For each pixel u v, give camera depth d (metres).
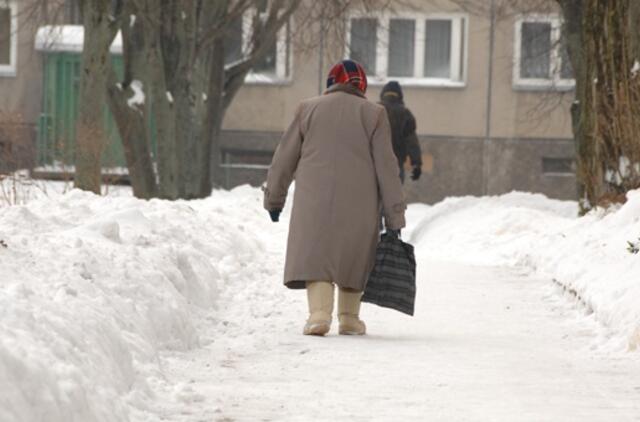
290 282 27.12
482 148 114.19
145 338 21.64
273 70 113.75
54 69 109.44
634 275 29.73
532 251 43.03
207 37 77.50
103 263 24.19
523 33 113.25
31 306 17.08
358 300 27.17
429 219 66.62
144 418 16.86
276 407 18.44
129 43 74.19
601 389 20.52
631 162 44.31
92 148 63.34
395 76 116.12
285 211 65.94
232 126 114.19
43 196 45.66
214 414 17.77
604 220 40.66
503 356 24.11
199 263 31.91
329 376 21.38
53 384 14.40
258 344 24.95
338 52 82.62
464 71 114.44
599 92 45.88
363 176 26.92
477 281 38.38
